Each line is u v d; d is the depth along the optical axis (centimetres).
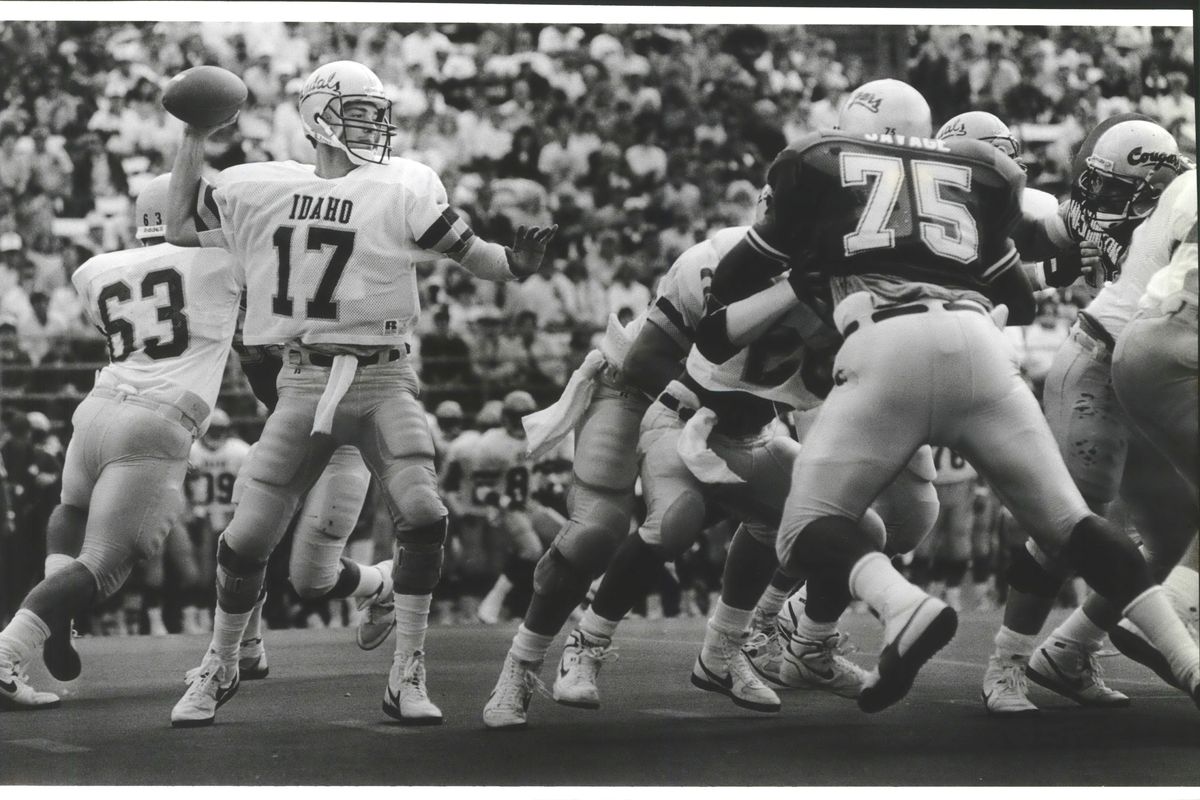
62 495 1513
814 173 1109
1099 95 3975
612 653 1348
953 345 1057
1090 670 1380
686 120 3866
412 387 1301
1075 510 1063
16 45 3566
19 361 3011
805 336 1218
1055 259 1487
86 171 3544
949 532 2780
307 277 1258
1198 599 1230
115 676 1722
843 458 1065
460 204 3703
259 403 2977
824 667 1347
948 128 1493
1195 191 1241
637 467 1311
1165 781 1028
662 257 3747
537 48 3841
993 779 1038
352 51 3791
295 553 1584
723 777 1047
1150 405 1223
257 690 1538
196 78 1298
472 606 2759
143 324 1480
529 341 3194
